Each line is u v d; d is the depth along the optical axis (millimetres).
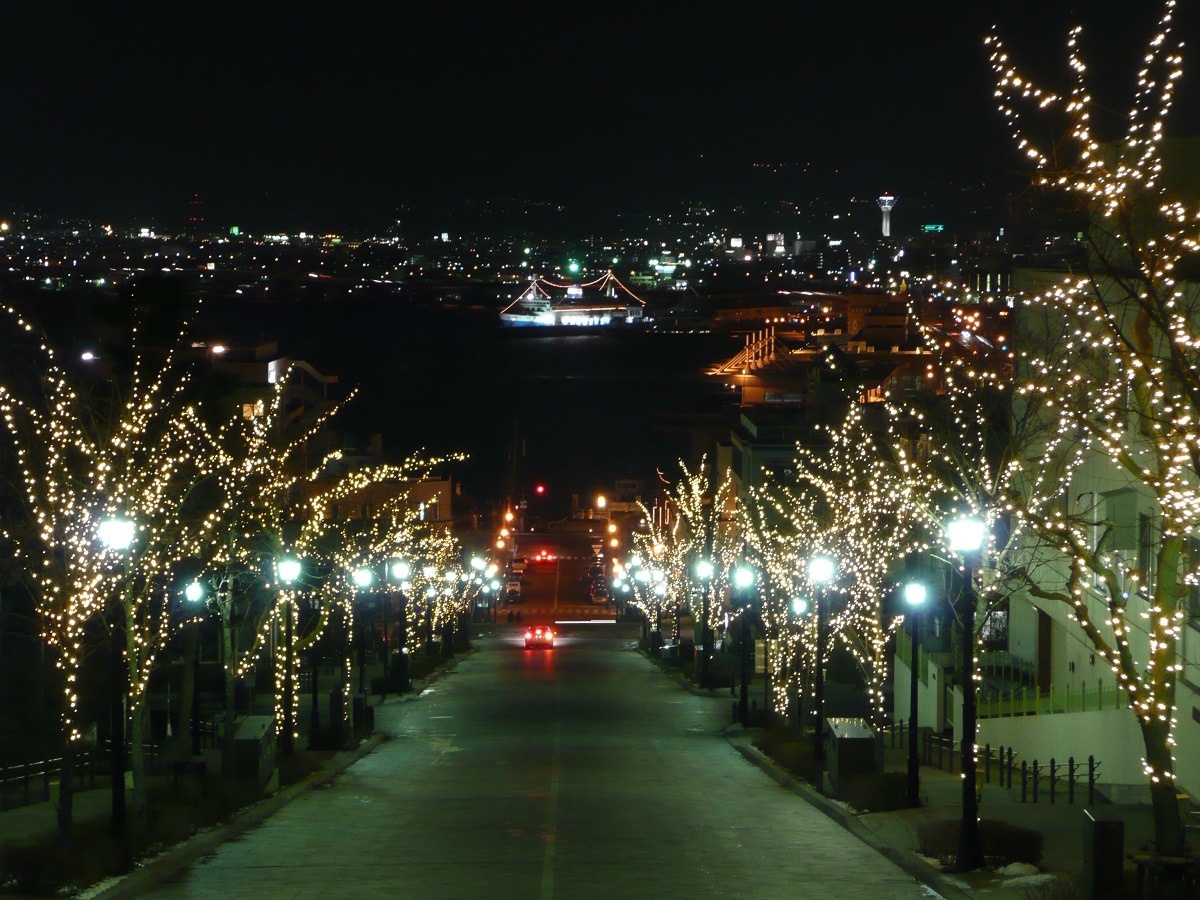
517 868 18812
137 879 17578
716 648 64500
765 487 49656
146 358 32625
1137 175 15570
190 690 30422
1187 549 21906
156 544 26031
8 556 31531
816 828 23141
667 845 21078
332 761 33781
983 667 38469
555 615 100875
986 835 18469
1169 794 15688
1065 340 26094
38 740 32719
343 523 46094
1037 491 27719
